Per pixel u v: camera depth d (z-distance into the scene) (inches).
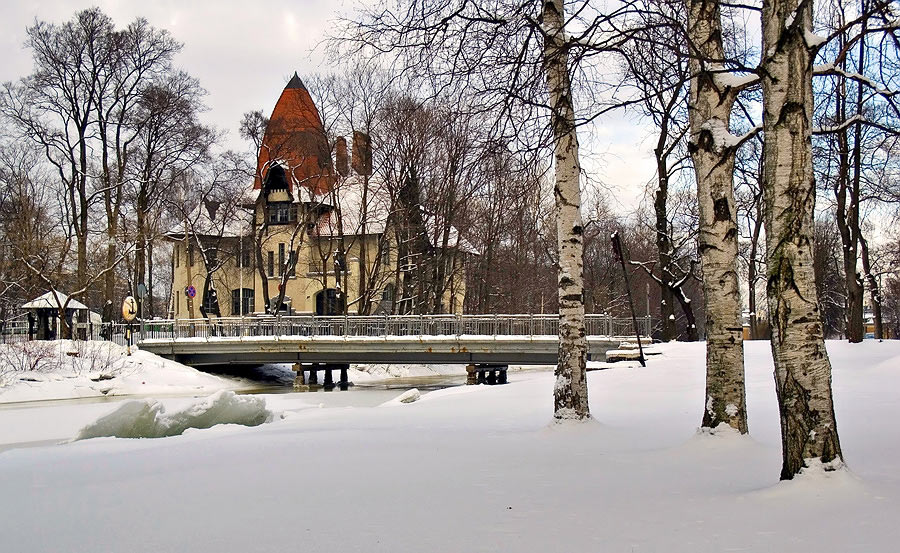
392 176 2091.5
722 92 424.5
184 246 2888.8
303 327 1754.4
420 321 1659.7
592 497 306.2
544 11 491.2
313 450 466.9
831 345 1267.2
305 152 2281.0
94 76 1957.4
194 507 313.4
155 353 1829.5
